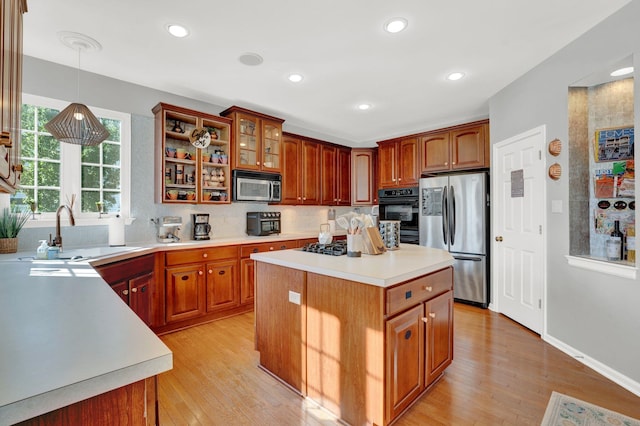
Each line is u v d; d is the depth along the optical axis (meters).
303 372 1.94
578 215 2.53
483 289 3.73
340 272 1.68
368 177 5.47
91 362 0.66
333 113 4.14
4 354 0.69
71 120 2.23
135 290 2.56
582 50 2.34
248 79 3.06
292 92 3.40
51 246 2.28
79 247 2.85
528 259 3.02
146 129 3.27
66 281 1.46
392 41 2.38
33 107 2.68
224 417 1.75
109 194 3.08
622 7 2.03
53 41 2.39
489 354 2.50
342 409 1.72
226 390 2.00
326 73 2.92
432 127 4.81
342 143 5.64
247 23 2.15
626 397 1.93
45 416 0.58
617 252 2.21
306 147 4.73
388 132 5.19
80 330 0.84
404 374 1.71
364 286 1.62
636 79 1.96
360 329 1.64
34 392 0.54
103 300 1.14
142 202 3.25
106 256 2.25
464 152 4.13
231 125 3.66
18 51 1.27
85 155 2.95
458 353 2.52
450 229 4.01
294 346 2.00
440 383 2.08
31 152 2.67
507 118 3.27
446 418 1.73
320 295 1.84
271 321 2.17
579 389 2.01
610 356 2.16
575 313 2.45
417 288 1.82
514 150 3.20
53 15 2.05
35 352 0.70
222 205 3.93
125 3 1.93
